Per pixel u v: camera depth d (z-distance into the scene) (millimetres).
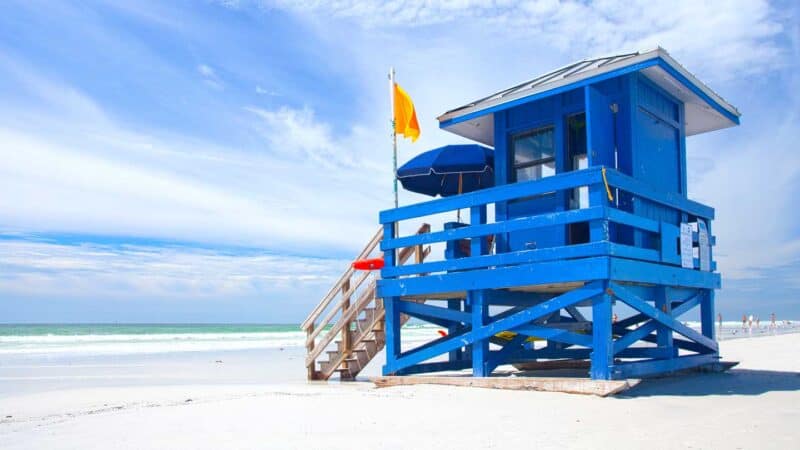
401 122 11531
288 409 7547
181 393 10805
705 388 8773
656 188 9211
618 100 9289
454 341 9633
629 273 8250
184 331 88438
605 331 7906
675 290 9992
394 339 10508
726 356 16500
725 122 11562
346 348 12977
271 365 21344
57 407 9430
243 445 5527
